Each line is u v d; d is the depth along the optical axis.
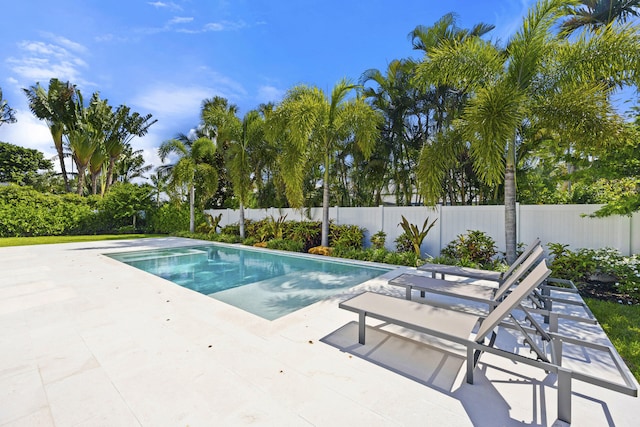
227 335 3.07
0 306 3.99
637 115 5.13
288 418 1.87
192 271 7.25
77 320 3.48
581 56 4.79
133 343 2.89
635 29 4.46
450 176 9.18
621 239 5.58
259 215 13.11
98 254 8.75
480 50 5.44
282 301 4.79
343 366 2.48
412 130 9.89
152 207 17.25
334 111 8.48
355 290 4.86
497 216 7.05
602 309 3.97
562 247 5.61
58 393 2.11
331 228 9.80
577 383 2.29
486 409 1.96
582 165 5.91
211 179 14.19
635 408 1.96
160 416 1.88
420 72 5.84
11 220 13.05
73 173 25.70
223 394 2.10
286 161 8.56
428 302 4.22
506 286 3.41
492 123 4.63
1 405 1.98
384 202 12.48
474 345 2.18
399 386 2.21
